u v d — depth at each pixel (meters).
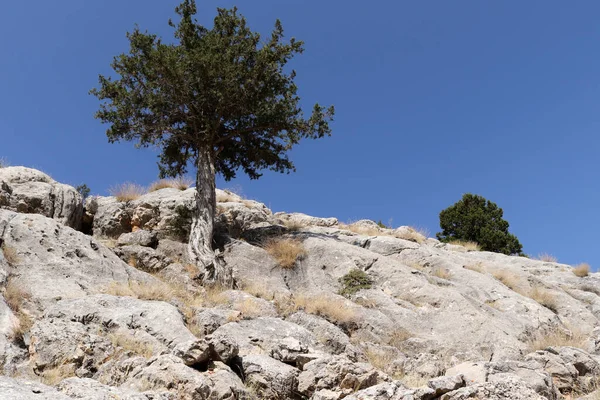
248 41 19.00
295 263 16.45
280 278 15.89
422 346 12.49
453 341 12.86
